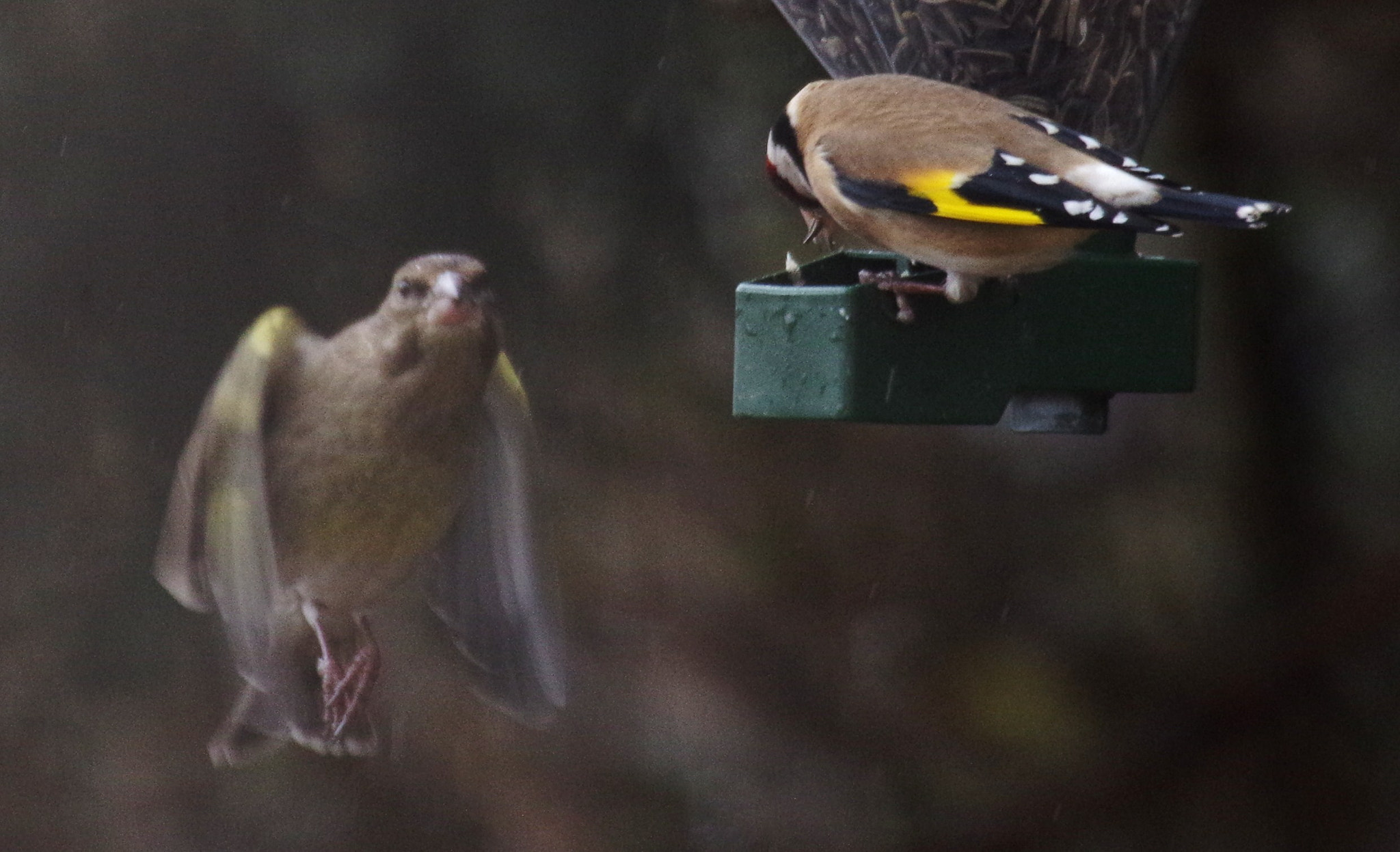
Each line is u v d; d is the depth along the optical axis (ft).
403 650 38.32
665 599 39.22
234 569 22.88
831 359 22.62
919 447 40.68
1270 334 40.78
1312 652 38.91
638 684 39.40
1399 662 39.70
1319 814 39.65
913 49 25.90
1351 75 38.70
